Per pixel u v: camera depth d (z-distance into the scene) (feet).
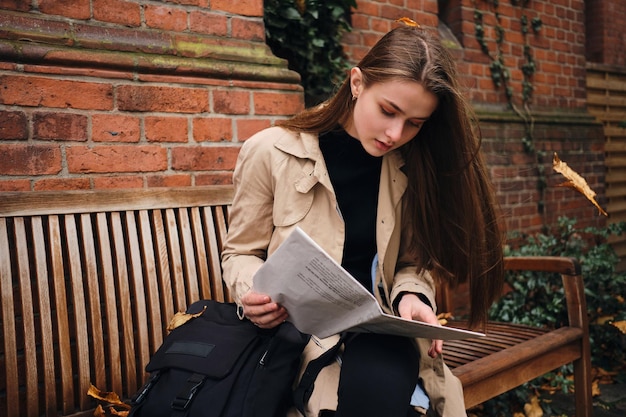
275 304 3.84
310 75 9.52
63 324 5.11
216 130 6.95
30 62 5.68
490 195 5.07
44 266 5.07
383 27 10.64
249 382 3.84
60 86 5.85
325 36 9.58
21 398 5.63
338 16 9.61
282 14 8.71
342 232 4.64
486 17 12.57
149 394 3.99
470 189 4.90
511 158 12.71
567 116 14.24
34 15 5.84
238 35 7.28
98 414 5.11
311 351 4.28
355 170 4.81
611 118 16.03
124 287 5.48
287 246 3.52
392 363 3.96
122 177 6.26
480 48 12.45
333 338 4.47
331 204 4.64
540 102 13.74
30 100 5.67
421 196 4.89
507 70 12.87
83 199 5.38
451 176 4.87
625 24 16.83
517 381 6.48
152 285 5.65
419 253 5.01
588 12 16.35
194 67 6.72
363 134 4.34
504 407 8.36
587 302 10.36
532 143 13.15
